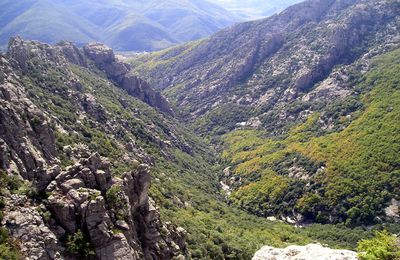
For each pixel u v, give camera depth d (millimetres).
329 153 198250
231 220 150125
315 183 184250
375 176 174125
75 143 108812
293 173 197500
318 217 169375
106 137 141625
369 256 40562
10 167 64250
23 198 54031
